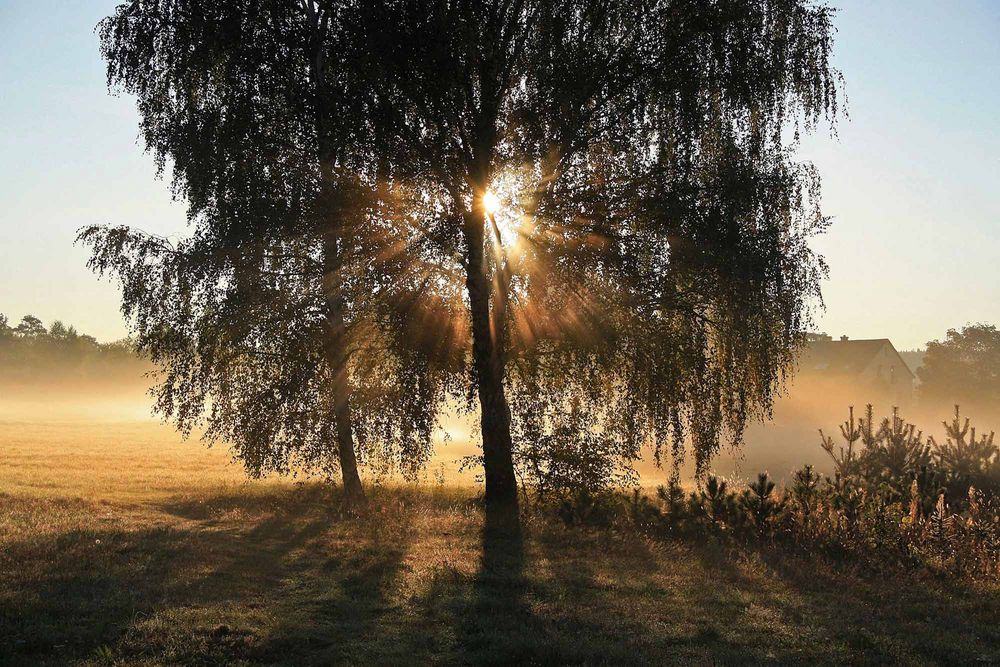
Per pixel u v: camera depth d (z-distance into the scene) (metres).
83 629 8.07
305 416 18.59
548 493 17.95
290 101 17.36
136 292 17.22
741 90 16.38
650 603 10.23
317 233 16.67
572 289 16.64
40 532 13.38
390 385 18.55
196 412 18.41
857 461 18.30
